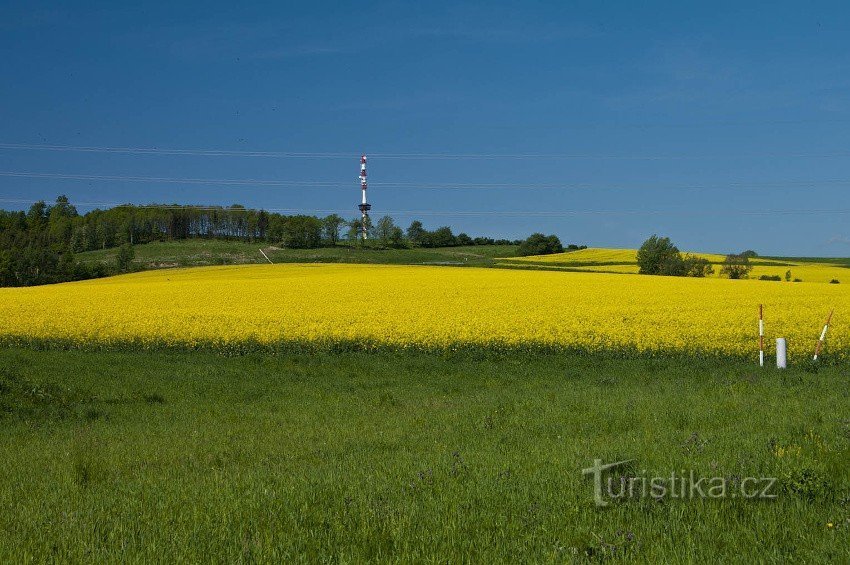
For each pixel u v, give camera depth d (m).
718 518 5.59
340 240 110.06
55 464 9.48
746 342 23.66
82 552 5.18
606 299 36.72
